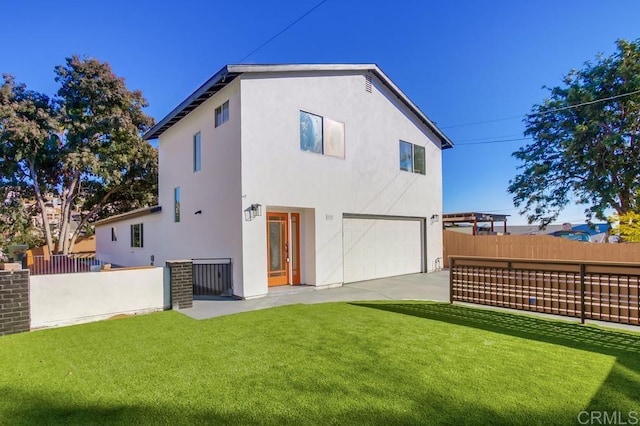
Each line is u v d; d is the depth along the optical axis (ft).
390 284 35.47
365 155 37.86
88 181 68.54
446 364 13.15
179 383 11.62
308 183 32.19
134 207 74.18
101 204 73.10
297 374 12.30
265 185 29.07
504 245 45.68
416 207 44.57
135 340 16.56
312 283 32.58
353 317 21.03
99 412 9.77
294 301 26.61
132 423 9.20
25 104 55.62
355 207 36.50
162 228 42.75
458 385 11.28
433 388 11.08
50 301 19.61
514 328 18.31
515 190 68.13
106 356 14.35
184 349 15.17
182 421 9.26
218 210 30.86
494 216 62.85
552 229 105.29
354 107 36.86
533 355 14.06
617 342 15.81
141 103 66.49
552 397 10.43
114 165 62.44
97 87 60.95
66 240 65.98
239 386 11.34
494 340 16.17
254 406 10.01
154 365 13.29
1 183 58.70
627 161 52.80
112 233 61.41
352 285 34.88
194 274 33.24
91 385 11.53
